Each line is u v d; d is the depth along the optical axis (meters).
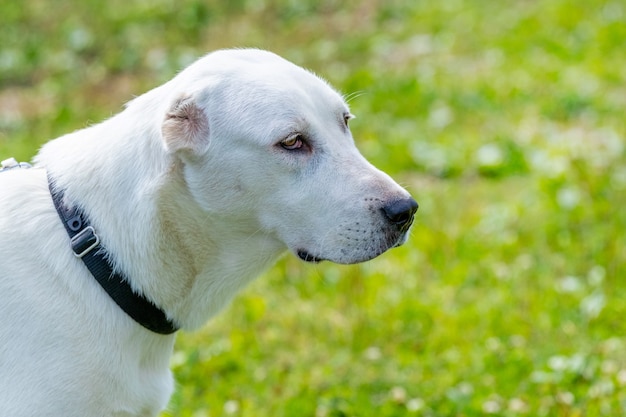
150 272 5.41
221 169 5.48
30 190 5.48
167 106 5.42
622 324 8.75
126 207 5.40
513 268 9.98
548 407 7.55
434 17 18.44
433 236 10.59
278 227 5.64
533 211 11.16
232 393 8.06
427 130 13.97
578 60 16.20
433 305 9.30
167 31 18.12
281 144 5.50
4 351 5.11
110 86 16.28
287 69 5.71
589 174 11.62
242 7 19.06
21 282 5.19
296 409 7.74
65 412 5.18
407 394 7.92
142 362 5.59
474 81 15.51
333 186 5.56
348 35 18.05
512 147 12.97
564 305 9.17
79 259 5.33
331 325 9.04
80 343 5.23
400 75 15.88
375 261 10.25
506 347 8.49
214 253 5.61
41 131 14.19
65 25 18.20
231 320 9.19
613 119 13.95
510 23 17.97
